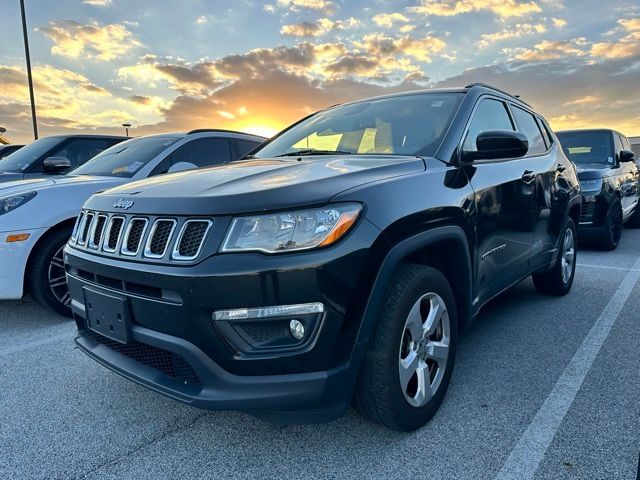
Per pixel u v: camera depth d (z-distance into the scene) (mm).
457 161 2756
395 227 2102
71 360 3371
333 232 1920
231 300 1862
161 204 2102
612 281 5094
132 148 5355
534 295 4625
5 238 3740
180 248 1964
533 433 2303
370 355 2102
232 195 1979
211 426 2488
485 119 3277
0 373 3176
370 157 2750
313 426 2434
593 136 7988
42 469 2170
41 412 2668
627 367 2988
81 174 4926
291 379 1898
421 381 2336
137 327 2119
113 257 2207
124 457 2246
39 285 3939
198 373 1953
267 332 1920
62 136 6551
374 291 2016
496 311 4152
